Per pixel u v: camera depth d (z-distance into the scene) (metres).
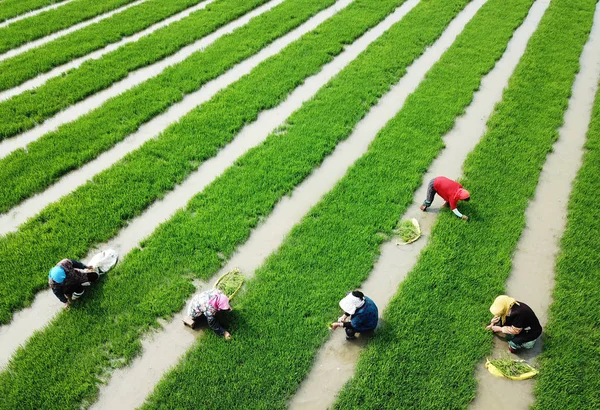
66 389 7.01
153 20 17.92
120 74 14.59
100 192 10.39
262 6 19.78
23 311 8.16
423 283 8.59
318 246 9.27
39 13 18.28
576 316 8.09
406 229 9.69
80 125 12.41
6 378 7.17
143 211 10.16
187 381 7.15
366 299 7.33
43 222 9.77
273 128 12.77
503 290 8.58
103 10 18.72
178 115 13.17
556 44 16.97
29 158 11.27
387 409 6.90
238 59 15.57
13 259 8.86
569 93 14.30
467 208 10.16
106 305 8.12
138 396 7.05
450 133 12.71
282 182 10.83
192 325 7.83
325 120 12.94
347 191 10.59
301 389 7.19
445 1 20.27
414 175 11.06
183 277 8.70
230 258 9.16
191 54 15.89
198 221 9.78
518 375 7.32
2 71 14.48
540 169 11.43
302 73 14.91
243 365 7.38
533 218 10.16
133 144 12.07
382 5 19.70
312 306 8.18
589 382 7.22
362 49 16.67
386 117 13.35
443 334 7.79
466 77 14.91
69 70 14.71
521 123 12.94
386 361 7.43
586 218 10.02
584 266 8.95
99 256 8.77
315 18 18.81
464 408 6.92
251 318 8.00
